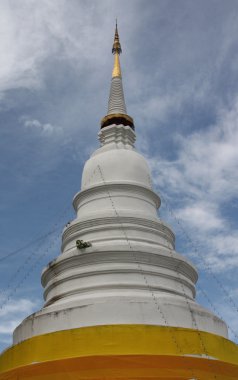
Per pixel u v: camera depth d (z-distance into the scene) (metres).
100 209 18.50
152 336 12.88
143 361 12.15
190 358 12.55
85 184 20.28
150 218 17.83
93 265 15.91
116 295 14.23
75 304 14.18
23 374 12.62
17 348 14.12
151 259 16.09
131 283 15.19
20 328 15.31
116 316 13.58
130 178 19.62
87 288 15.27
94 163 20.42
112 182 19.02
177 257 16.56
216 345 13.71
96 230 17.23
